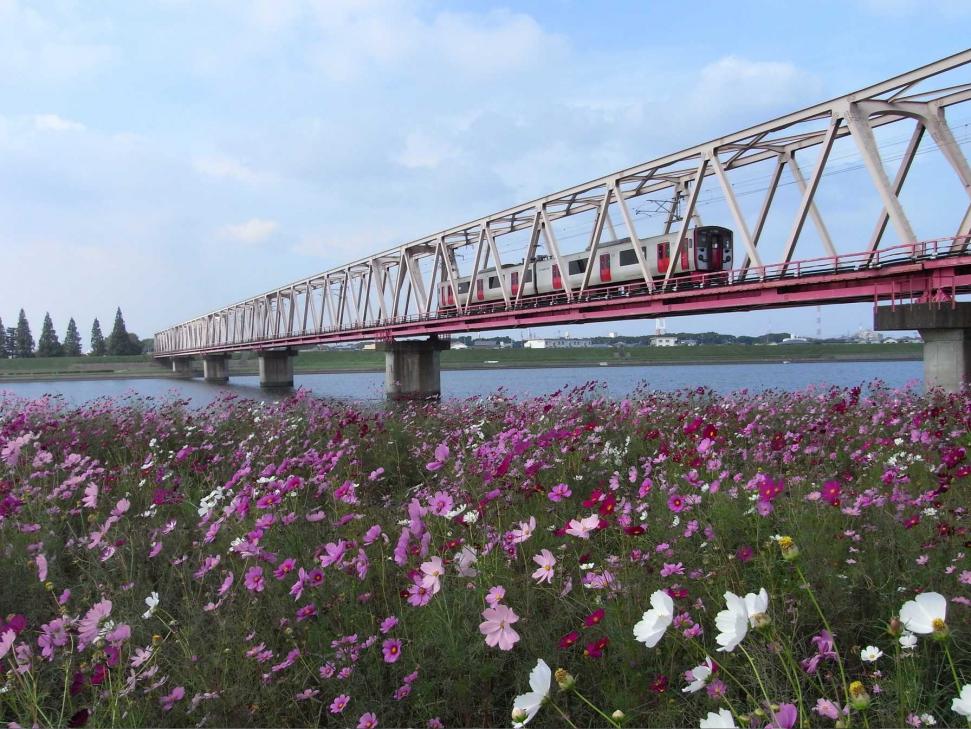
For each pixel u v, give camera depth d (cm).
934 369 1995
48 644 265
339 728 249
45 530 445
